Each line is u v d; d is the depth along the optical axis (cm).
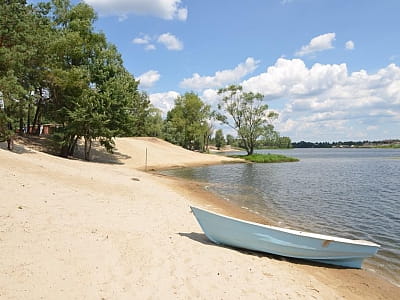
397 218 1565
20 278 602
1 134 2234
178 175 3431
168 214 1288
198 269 737
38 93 3172
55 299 550
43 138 3841
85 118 3191
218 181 3000
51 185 1428
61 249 750
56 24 3459
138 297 588
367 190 2502
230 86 6488
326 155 10256
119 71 3844
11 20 2142
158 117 7900
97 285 613
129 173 2791
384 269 920
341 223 1461
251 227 915
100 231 912
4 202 1040
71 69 3086
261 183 2891
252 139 6600
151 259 761
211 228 955
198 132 7506
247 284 693
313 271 856
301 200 2055
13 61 2033
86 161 3416
